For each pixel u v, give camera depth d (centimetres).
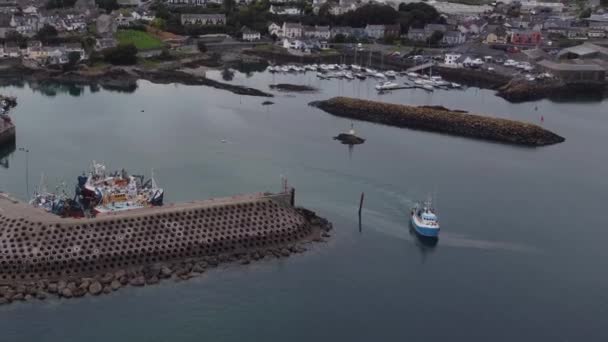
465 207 14525
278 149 18312
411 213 13675
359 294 10681
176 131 19800
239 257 11562
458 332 9856
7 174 15488
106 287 10369
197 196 14325
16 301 9950
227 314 9956
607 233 13475
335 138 19800
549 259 12225
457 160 18150
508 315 10356
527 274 11631
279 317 9956
